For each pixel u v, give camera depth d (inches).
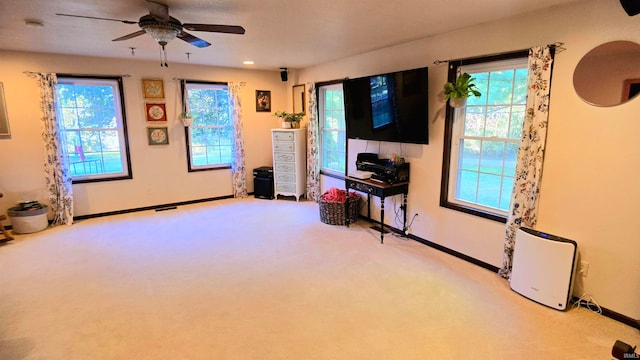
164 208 209.9
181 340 87.4
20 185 171.0
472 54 122.2
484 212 126.0
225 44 149.6
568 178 100.4
